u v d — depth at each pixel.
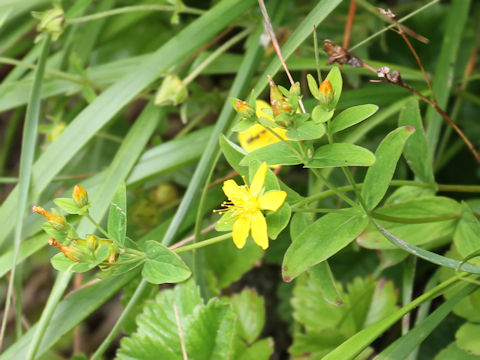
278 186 0.38
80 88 0.49
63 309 0.43
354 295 0.45
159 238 0.46
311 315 0.45
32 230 0.45
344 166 0.38
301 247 0.38
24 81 0.48
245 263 0.48
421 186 0.42
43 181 0.45
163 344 0.43
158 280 0.38
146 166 0.46
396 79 0.40
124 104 0.45
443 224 0.41
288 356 0.51
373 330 0.38
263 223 0.37
